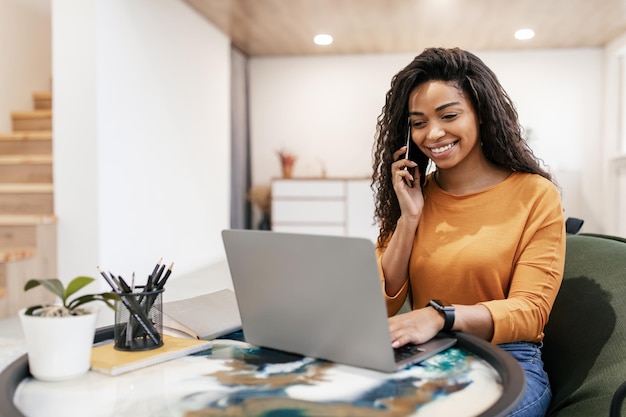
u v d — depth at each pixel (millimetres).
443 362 950
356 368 921
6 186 4059
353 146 7129
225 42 5980
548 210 1277
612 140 6578
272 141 7207
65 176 3686
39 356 857
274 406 766
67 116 3662
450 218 1367
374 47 6688
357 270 868
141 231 4219
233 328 1150
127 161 3998
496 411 718
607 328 1280
